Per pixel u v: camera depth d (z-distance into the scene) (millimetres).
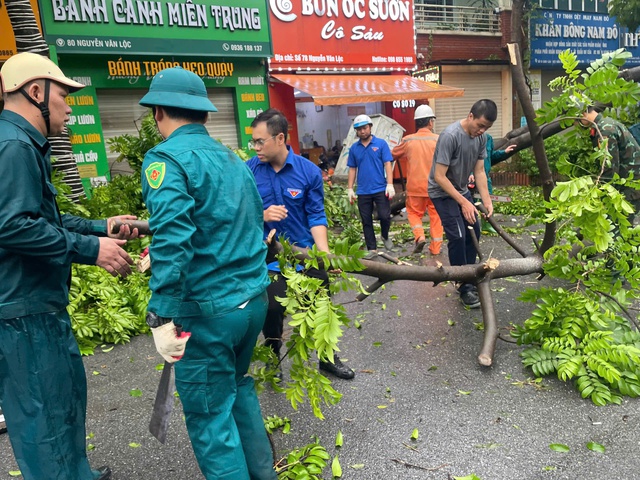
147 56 10516
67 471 2340
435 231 7367
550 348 3674
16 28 6199
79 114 9859
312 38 12742
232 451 2201
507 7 17562
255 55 11711
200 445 2219
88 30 9547
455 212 5188
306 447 2879
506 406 3328
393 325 4824
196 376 2172
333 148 14906
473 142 5074
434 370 3877
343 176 12422
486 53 17672
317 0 12641
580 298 3797
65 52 9359
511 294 5434
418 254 7547
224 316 2146
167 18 10398
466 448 2916
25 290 2203
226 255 2170
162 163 2062
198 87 2270
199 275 2133
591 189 3426
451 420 3201
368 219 7746
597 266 3922
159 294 1965
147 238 6109
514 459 2799
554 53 18812
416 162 7219
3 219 2016
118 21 9828
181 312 2117
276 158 3441
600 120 4199
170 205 1979
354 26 13359
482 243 7969
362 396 3549
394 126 12531
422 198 7328
